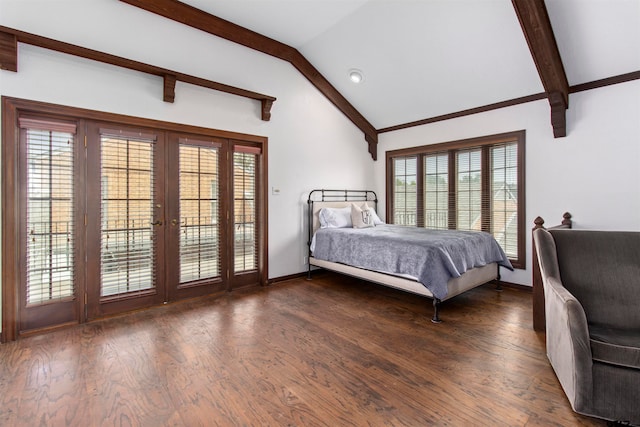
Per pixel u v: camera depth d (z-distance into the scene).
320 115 4.81
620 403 1.51
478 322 2.92
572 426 1.57
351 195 5.25
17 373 2.06
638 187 3.06
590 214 3.33
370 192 5.56
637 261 1.98
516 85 3.62
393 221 5.38
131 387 1.91
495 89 3.77
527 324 2.87
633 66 2.99
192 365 2.17
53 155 2.76
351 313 3.18
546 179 3.62
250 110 4.01
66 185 2.82
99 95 2.92
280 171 4.35
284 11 3.44
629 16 2.60
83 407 1.72
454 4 3.01
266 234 4.21
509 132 3.88
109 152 3.04
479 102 4.05
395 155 5.24
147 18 3.16
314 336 2.64
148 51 3.19
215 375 2.04
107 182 3.04
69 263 2.84
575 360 1.60
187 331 2.73
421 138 4.86
